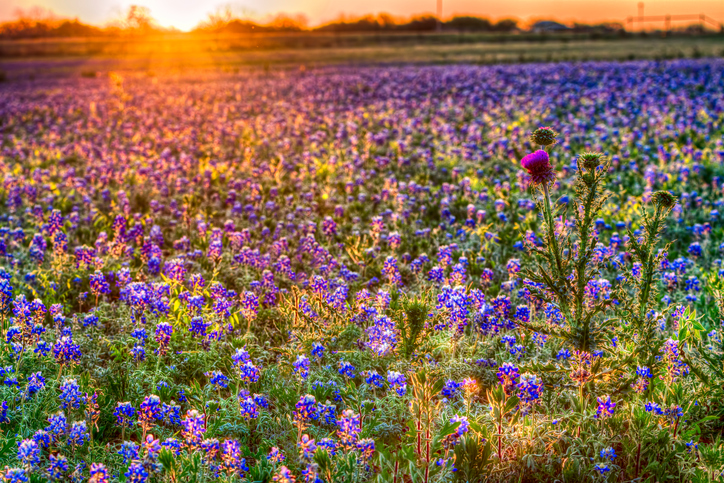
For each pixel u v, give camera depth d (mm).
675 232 8430
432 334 5703
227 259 7973
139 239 8438
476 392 5098
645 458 4254
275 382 5164
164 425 4738
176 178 11766
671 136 14070
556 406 4750
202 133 17812
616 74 27938
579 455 4211
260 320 6434
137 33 68188
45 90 32781
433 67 38188
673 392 4543
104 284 6523
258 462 4199
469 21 94312
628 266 6875
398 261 8023
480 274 7547
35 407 4707
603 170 4500
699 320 6039
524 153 12914
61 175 12641
